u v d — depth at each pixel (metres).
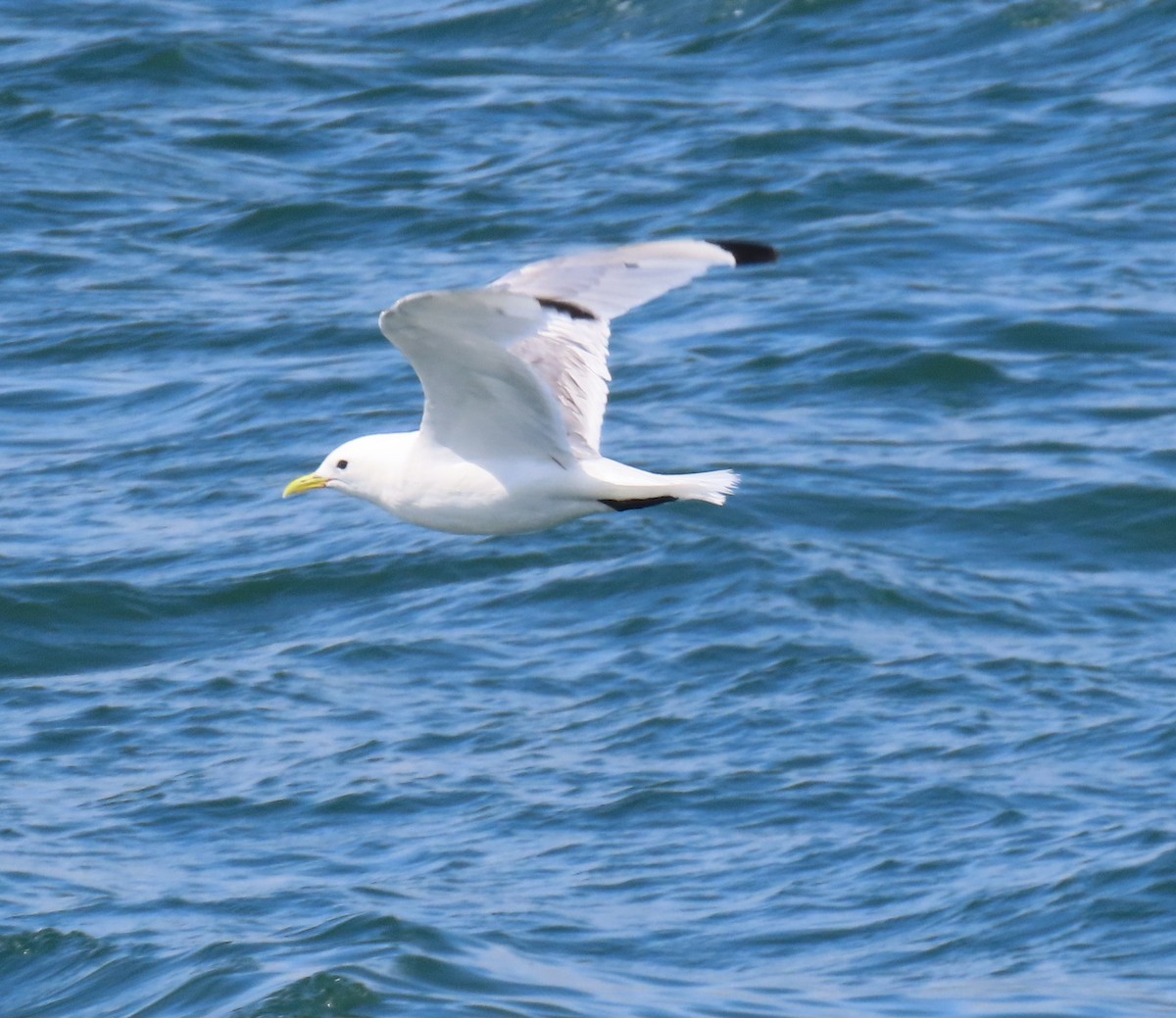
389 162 28.64
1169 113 28.59
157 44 33.03
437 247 25.44
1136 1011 10.56
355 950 11.38
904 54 32.59
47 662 16.20
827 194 26.47
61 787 13.98
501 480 10.80
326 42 34.81
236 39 34.34
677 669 15.21
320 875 12.56
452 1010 10.62
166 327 23.16
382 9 37.16
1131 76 30.38
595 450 10.90
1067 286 23.39
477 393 10.48
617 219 25.83
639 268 9.83
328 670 15.57
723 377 21.45
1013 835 12.55
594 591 16.66
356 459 11.20
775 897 12.05
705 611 16.11
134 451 20.34
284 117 30.77
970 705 14.40
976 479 18.75
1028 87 30.41
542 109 30.61
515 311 9.29
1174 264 23.98
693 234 25.31
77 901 12.38
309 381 21.47
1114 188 26.39
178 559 17.88
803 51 33.22
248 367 22.06
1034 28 32.72
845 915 11.80
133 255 25.75
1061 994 10.77
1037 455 19.25
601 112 30.42
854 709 14.42
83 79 32.31
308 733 14.57
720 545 17.23
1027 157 27.67
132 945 11.81
